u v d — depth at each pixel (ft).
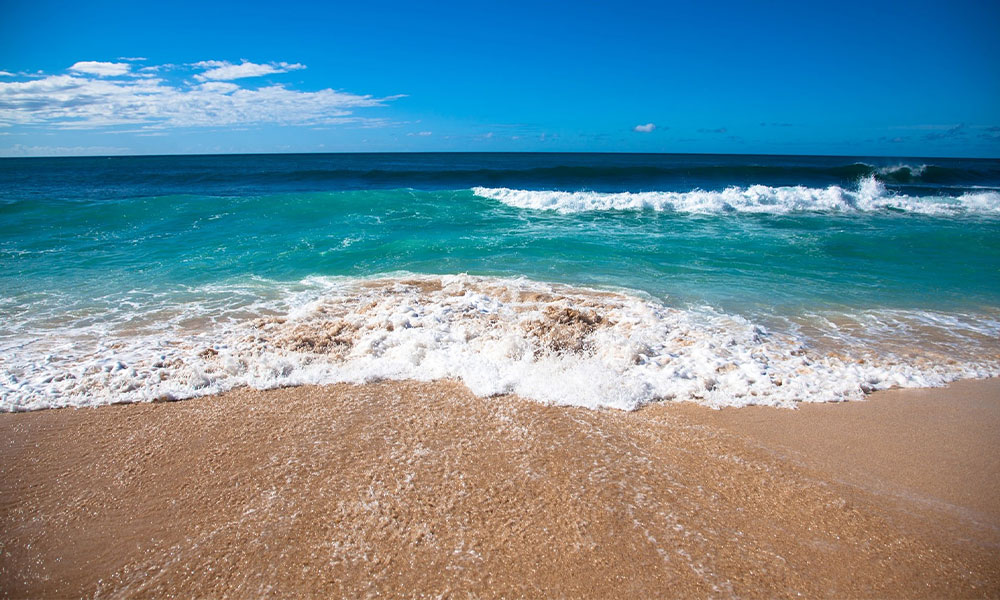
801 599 8.34
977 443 13.02
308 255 32.60
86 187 77.71
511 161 205.46
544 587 8.52
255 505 10.54
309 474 11.49
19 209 46.19
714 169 86.58
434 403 14.73
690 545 9.45
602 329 19.97
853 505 10.62
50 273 28.48
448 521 9.97
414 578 8.69
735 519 10.16
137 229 40.34
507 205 53.11
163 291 25.59
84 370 16.67
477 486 11.01
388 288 25.59
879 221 46.52
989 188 72.49
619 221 45.37
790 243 36.63
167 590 8.62
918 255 33.50
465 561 9.02
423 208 50.88
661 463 12.00
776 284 27.07
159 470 11.80
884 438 13.25
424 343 18.25
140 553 9.41
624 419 14.02
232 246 35.01
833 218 47.78
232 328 20.61
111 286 26.32
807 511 10.43
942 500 10.84
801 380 16.19
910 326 21.47
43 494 11.08
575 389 15.38
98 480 11.51
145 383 15.93
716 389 15.75
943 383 16.40
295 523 10.00
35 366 17.08
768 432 13.48
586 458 12.11
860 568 8.99
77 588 8.71
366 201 53.57
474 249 34.09
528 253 33.12
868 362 17.81
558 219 46.16
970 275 29.01
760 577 8.77
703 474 11.60
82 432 13.47
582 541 9.48
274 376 16.42
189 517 10.27
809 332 20.74
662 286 26.45
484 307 22.48
